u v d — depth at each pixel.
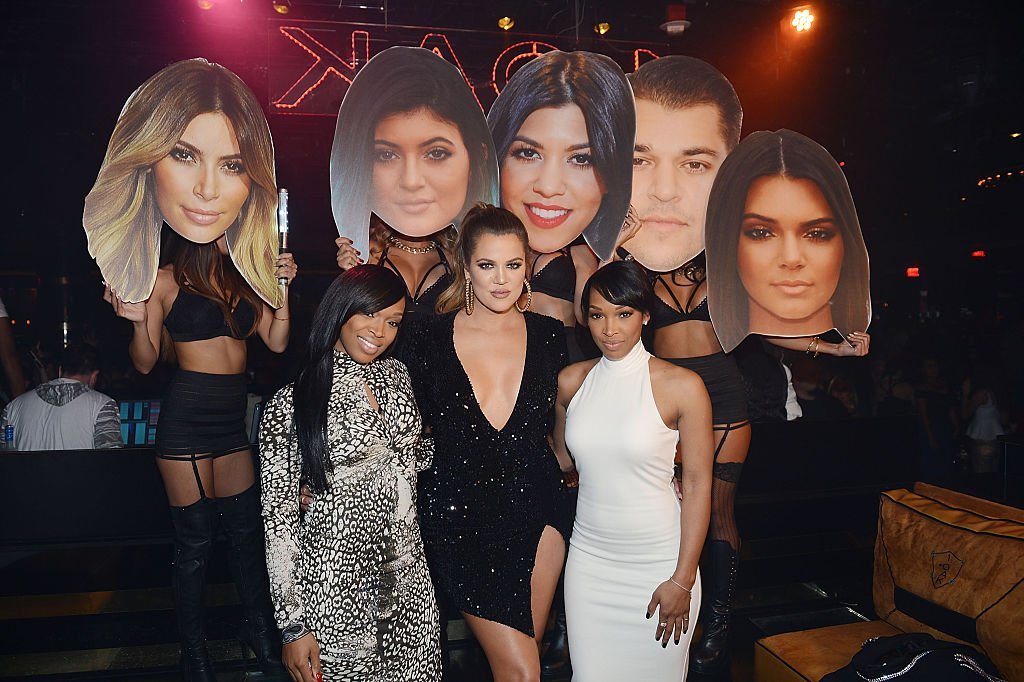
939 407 5.59
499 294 2.27
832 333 3.79
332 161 3.40
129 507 3.54
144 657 3.13
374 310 1.99
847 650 2.56
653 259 3.62
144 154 3.08
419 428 2.16
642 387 2.28
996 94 6.03
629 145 3.62
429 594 2.16
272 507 1.97
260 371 5.16
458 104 3.49
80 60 5.48
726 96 3.67
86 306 7.07
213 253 3.07
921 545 2.60
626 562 2.29
